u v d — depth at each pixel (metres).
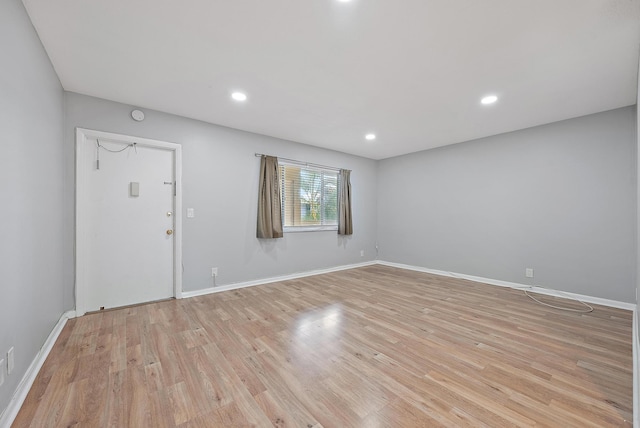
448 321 2.68
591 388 1.64
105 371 1.80
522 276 3.85
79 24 1.79
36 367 1.77
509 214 3.99
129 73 2.41
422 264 5.14
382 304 3.20
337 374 1.78
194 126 3.52
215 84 2.60
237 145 3.91
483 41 1.95
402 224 5.50
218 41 1.97
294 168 4.64
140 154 3.17
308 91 2.74
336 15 1.71
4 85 1.39
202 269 3.58
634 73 2.36
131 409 1.46
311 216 4.88
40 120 1.97
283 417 1.40
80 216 2.77
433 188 4.98
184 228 3.43
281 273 4.41
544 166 3.66
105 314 2.82
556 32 1.84
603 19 1.71
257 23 1.79
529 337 2.32
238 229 3.92
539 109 3.15
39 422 1.36
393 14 1.69
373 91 2.73
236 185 3.89
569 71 2.34
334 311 2.96
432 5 1.62
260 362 1.92
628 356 2.01
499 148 4.11
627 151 3.05
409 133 4.09
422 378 1.74
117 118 2.98
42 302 2.00
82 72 2.38
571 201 3.43
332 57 2.16
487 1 1.58
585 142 3.33
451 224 4.70
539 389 1.63
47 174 2.15
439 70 2.34
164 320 2.68
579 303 3.24
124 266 3.07
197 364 1.89
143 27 1.82
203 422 1.37
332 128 3.88
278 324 2.60
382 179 5.91
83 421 1.37
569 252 3.45
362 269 5.36
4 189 1.39
